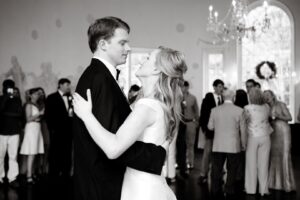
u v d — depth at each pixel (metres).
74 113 1.99
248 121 5.89
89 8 10.47
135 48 10.84
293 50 11.38
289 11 11.39
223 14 11.06
